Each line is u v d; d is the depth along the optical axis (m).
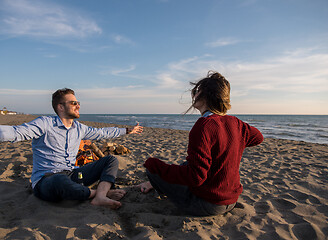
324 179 3.40
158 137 9.48
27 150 4.85
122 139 8.01
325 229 1.90
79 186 2.06
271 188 2.99
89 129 2.57
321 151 6.33
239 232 1.79
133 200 2.41
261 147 6.93
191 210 1.90
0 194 2.42
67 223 1.78
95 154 3.55
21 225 1.69
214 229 1.81
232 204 1.90
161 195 2.53
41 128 2.12
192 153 1.52
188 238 1.66
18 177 3.08
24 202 2.21
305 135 14.38
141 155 5.00
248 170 3.96
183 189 1.84
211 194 1.71
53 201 2.16
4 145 5.61
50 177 2.08
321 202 2.48
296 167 4.18
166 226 1.88
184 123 30.61
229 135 1.63
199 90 1.77
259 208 2.32
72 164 2.40
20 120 22.34
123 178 3.22
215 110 1.69
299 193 2.76
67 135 2.30
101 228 1.68
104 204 2.11
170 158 4.87
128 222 1.92
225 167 1.65
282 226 1.90
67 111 2.25
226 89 1.69
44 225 1.69
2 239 1.49
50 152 2.23
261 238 1.72
